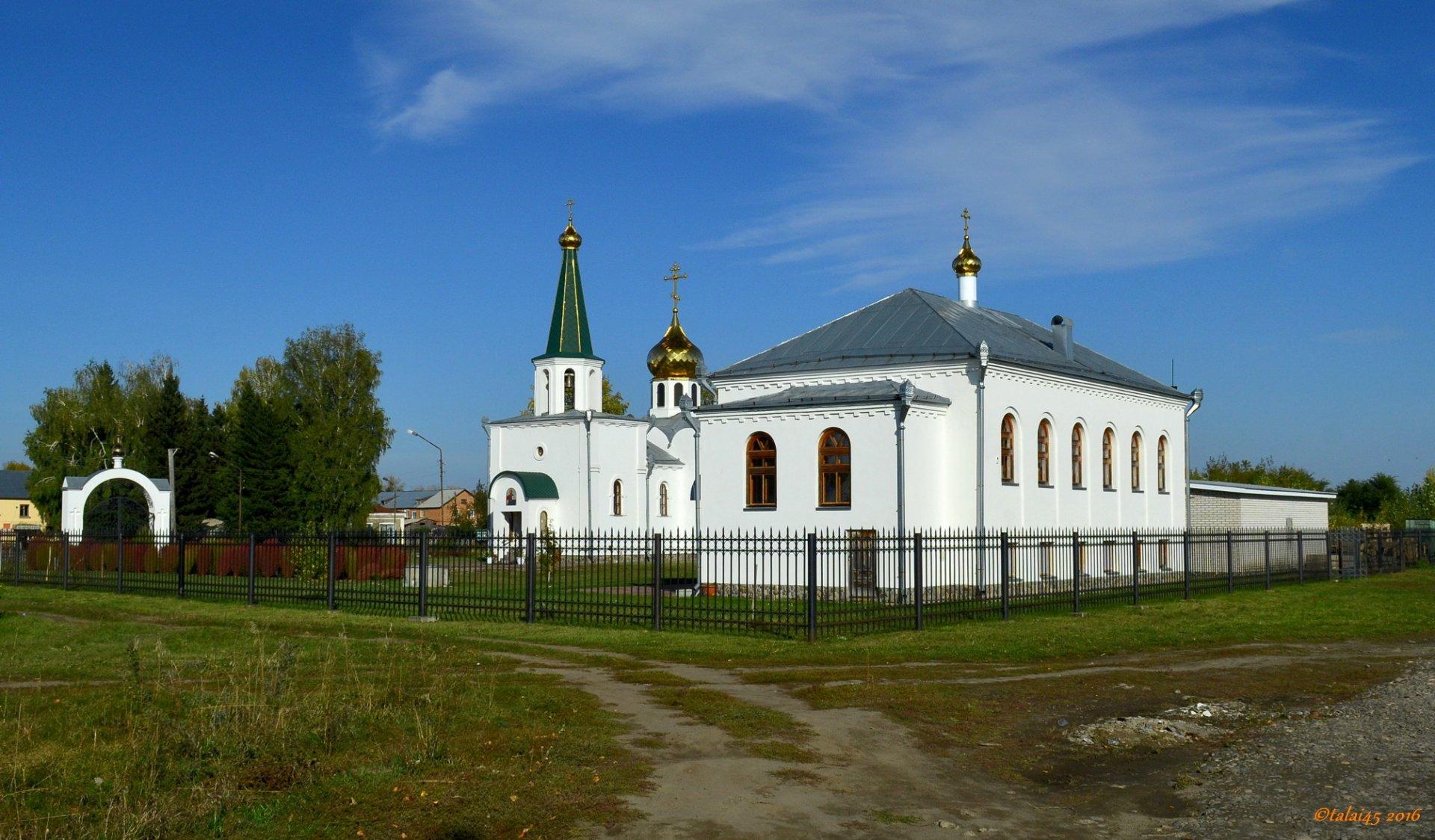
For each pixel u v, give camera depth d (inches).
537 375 2529.5
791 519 1256.2
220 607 1051.9
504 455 2482.8
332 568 1019.9
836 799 407.5
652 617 861.8
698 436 1318.9
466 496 4441.4
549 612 915.4
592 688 598.5
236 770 408.2
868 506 1216.2
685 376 2940.5
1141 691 627.8
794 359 1396.4
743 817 383.2
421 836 354.0
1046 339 1604.3
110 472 1839.3
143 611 1019.9
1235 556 1450.5
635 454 2488.9
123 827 346.3
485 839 353.7
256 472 2733.8
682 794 405.1
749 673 663.1
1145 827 384.8
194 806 369.1
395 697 536.1
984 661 725.3
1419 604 1160.8
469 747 450.6
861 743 486.6
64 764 414.3
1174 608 1094.4
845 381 1347.2
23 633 821.9
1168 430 1700.3
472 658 701.3
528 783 406.3
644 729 498.0
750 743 478.0
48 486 3102.9
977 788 430.6
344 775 407.8
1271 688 649.6
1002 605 960.3
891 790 421.7
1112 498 1540.4
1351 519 2581.2
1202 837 372.2
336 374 3034.0
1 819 355.3
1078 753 486.0
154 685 558.6
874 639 812.0
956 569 1235.2
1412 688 641.6
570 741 466.3
